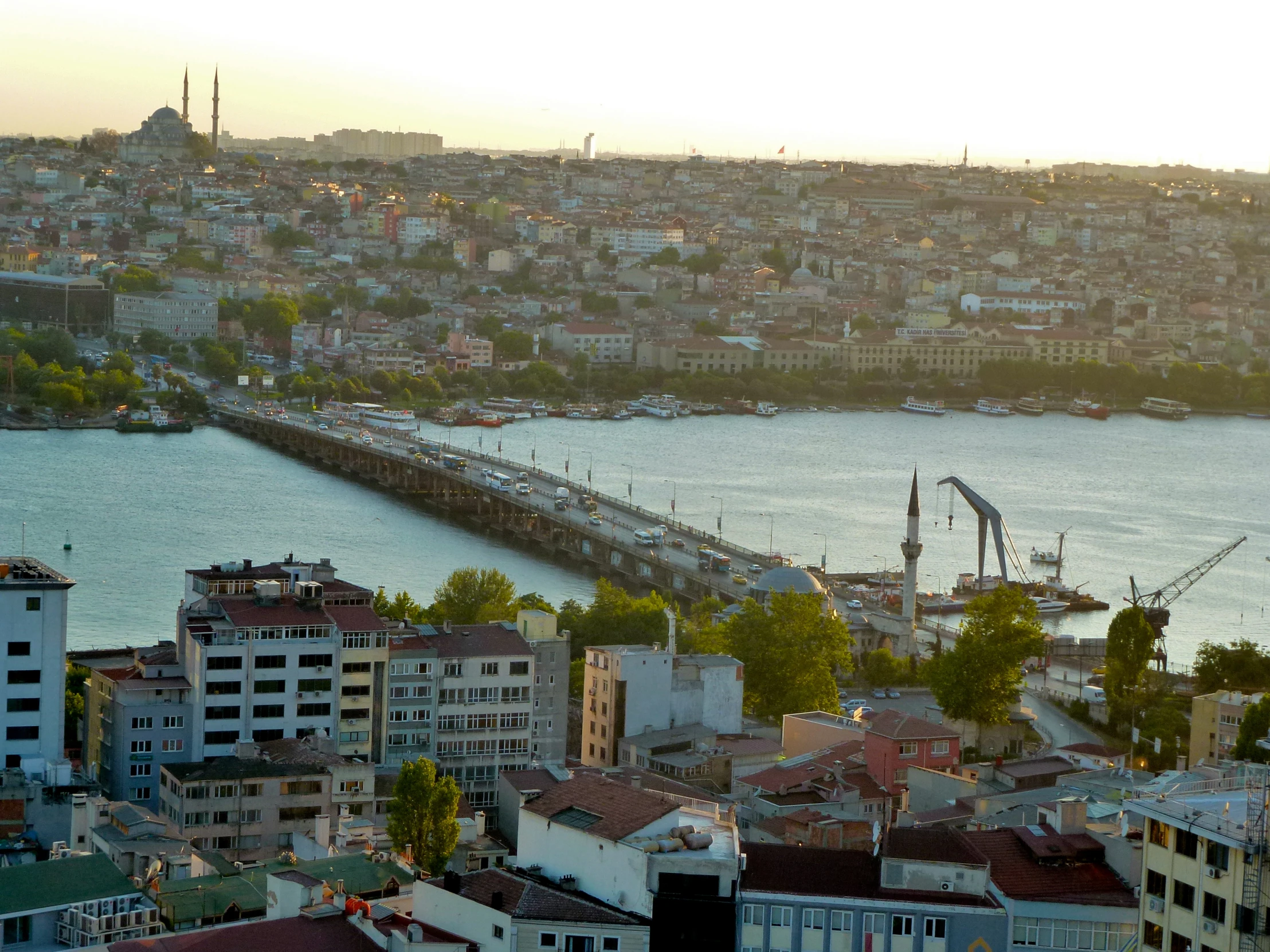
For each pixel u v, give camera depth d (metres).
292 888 184.38
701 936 172.62
